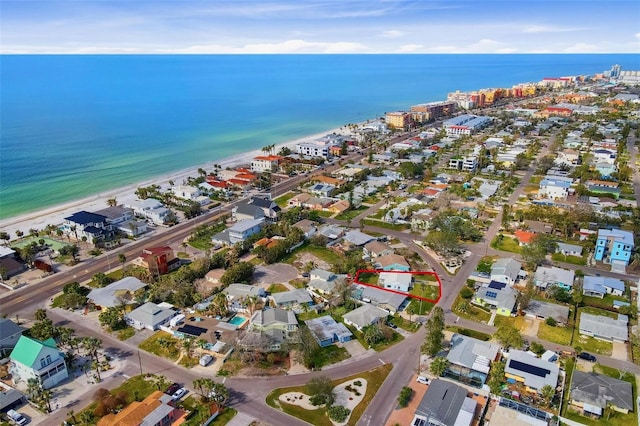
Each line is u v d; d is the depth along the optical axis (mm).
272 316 111250
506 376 94062
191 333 107688
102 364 99375
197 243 165375
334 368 98062
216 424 82375
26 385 93500
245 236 164375
